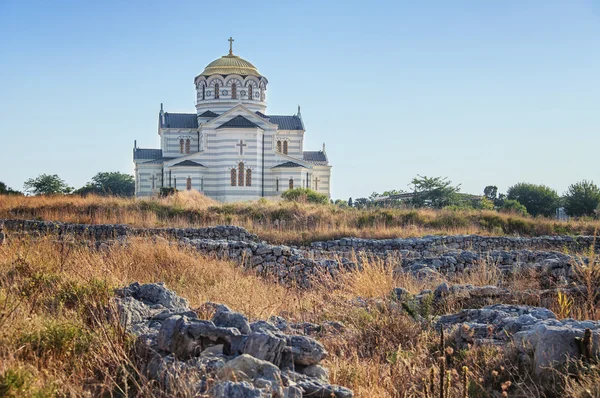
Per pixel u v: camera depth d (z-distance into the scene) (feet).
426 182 258.16
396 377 24.94
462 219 119.75
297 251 70.38
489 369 25.12
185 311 26.50
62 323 25.43
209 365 21.38
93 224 96.53
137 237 65.16
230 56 295.69
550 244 93.40
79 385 21.33
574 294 38.45
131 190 450.71
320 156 304.09
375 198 284.61
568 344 24.18
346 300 37.88
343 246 87.92
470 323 30.22
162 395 20.36
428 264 60.23
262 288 44.70
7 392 19.06
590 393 20.93
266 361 21.17
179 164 264.11
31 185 306.76
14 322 24.68
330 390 20.65
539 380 23.75
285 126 299.17
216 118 270.67
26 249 44.88
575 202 241.96
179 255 52.95
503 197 311.06
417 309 34.04
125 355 22.36
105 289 30.73
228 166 264.11
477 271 53.36
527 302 37.93
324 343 28.89
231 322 24.50
